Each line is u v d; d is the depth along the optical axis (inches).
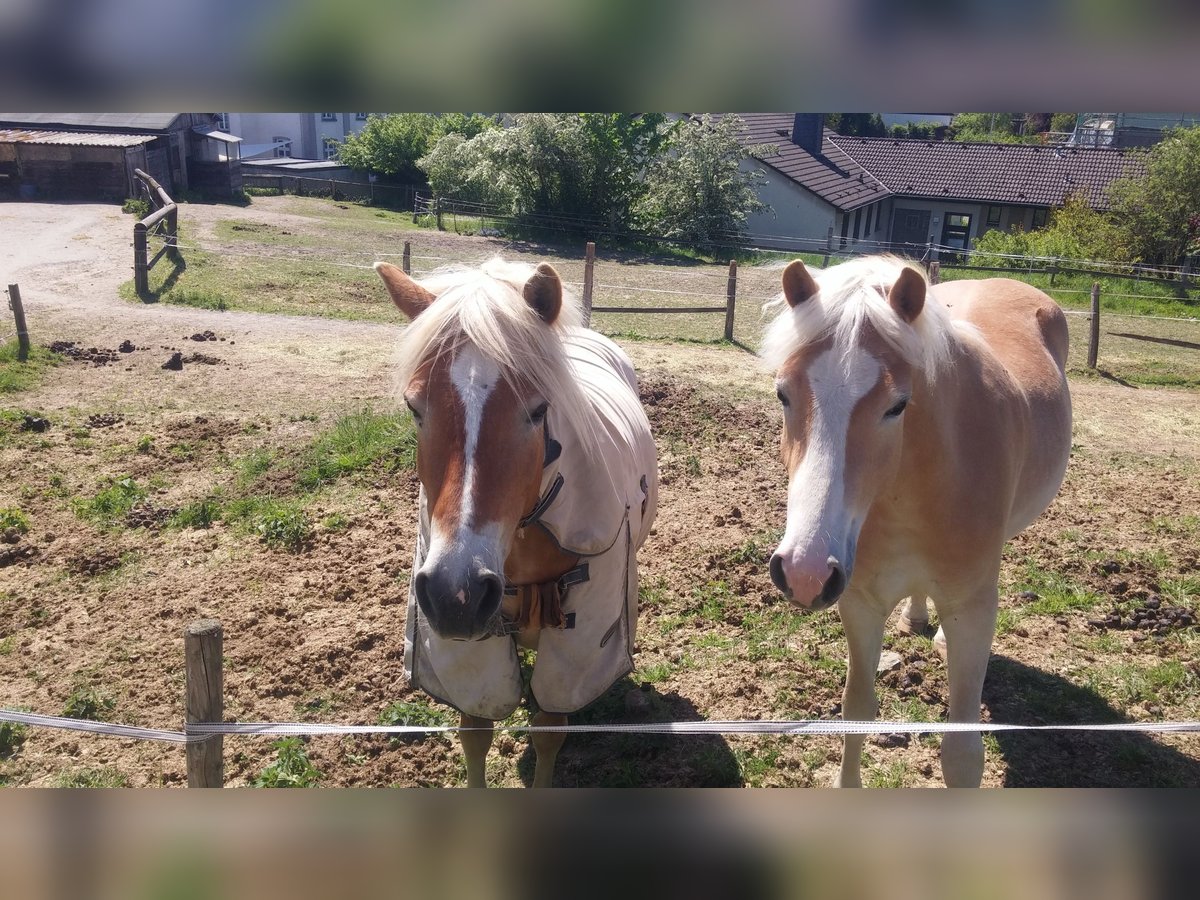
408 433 269.6
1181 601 189.9
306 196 1218.6
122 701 155.9
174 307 478.3
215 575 199.6
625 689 160.9
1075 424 331.9
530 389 96.9
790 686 162.2
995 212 1232.2
